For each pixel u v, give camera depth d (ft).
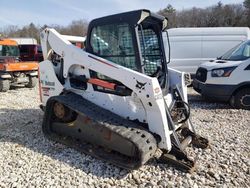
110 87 15.49
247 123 22.25
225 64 27.53
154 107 14.08
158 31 16.90
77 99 16.51
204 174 13.78
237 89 27.25
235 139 18.34
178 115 16.10
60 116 16.76
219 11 158.81
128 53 15.24
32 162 14.80
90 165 14.44
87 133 15.83
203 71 28.99
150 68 16.17
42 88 19.04
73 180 13.08
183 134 17.24
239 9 158.81
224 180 13.28
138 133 13.80
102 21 15.83
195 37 39.88
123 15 15.06
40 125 20.86
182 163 14.05
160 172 13.85
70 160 14.97
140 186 12.71
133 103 14.99
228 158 15.46
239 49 30.01
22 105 28.73
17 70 38.73
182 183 12.97
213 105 29.27
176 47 40.04
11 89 40.32
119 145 14.39
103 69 15.60
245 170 14.19
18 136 18.54
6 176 13.39
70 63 17.22
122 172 13.83
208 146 16.81
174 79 17.26
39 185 12.66
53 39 18.16
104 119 14.62
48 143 17.17
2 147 16.76
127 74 14.53
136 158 13.91
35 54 52.42
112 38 15.67
